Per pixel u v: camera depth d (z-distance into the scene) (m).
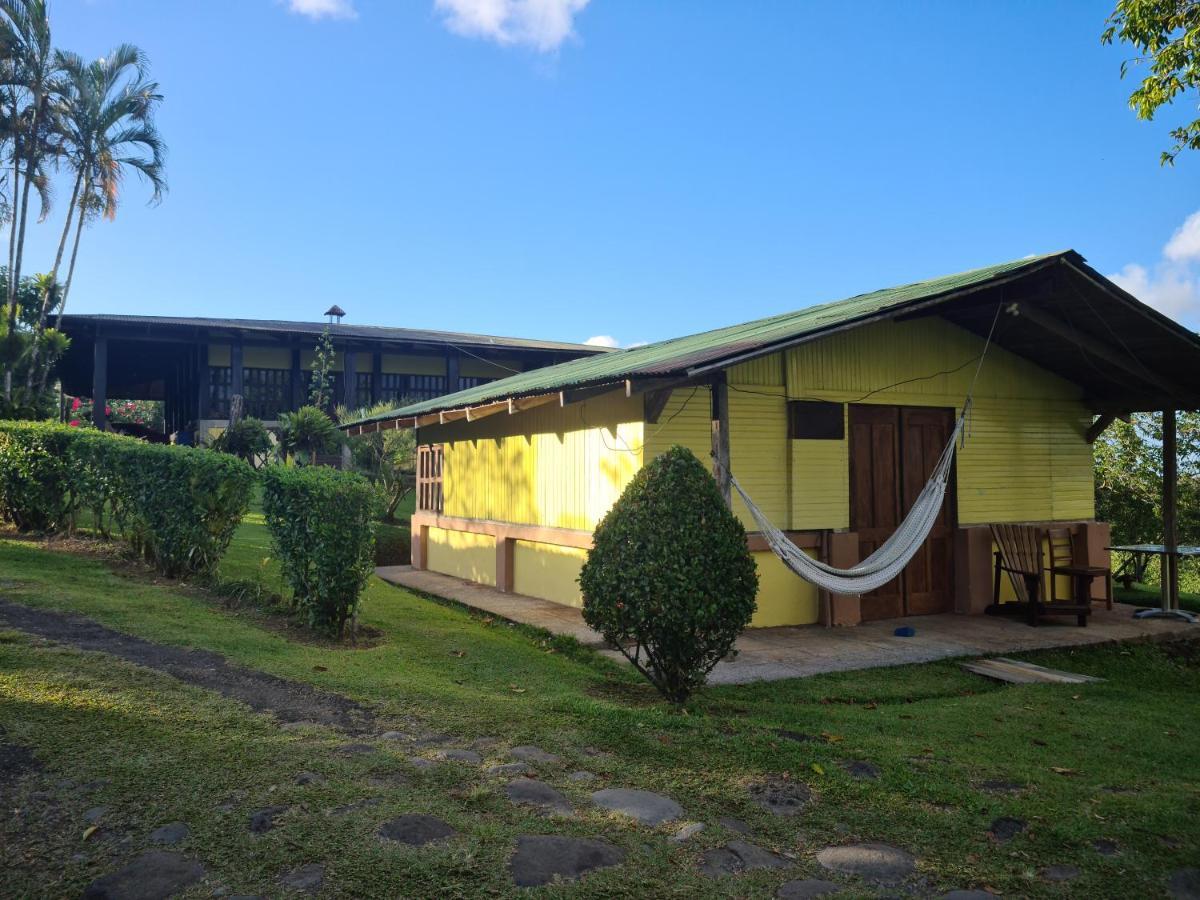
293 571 7.14
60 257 24.38
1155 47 9.62
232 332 26.14
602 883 3.00
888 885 3.14
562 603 9.88
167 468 8.55
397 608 9.00
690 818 3.61
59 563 8.47
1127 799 4.09
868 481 9.45
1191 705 6.65
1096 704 6.35
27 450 10.25
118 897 2.70
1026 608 9.45
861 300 10.22
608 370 8.86
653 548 5.38
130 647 5.39
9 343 21.16
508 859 3.10
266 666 5.38
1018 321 9.34
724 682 6.61
